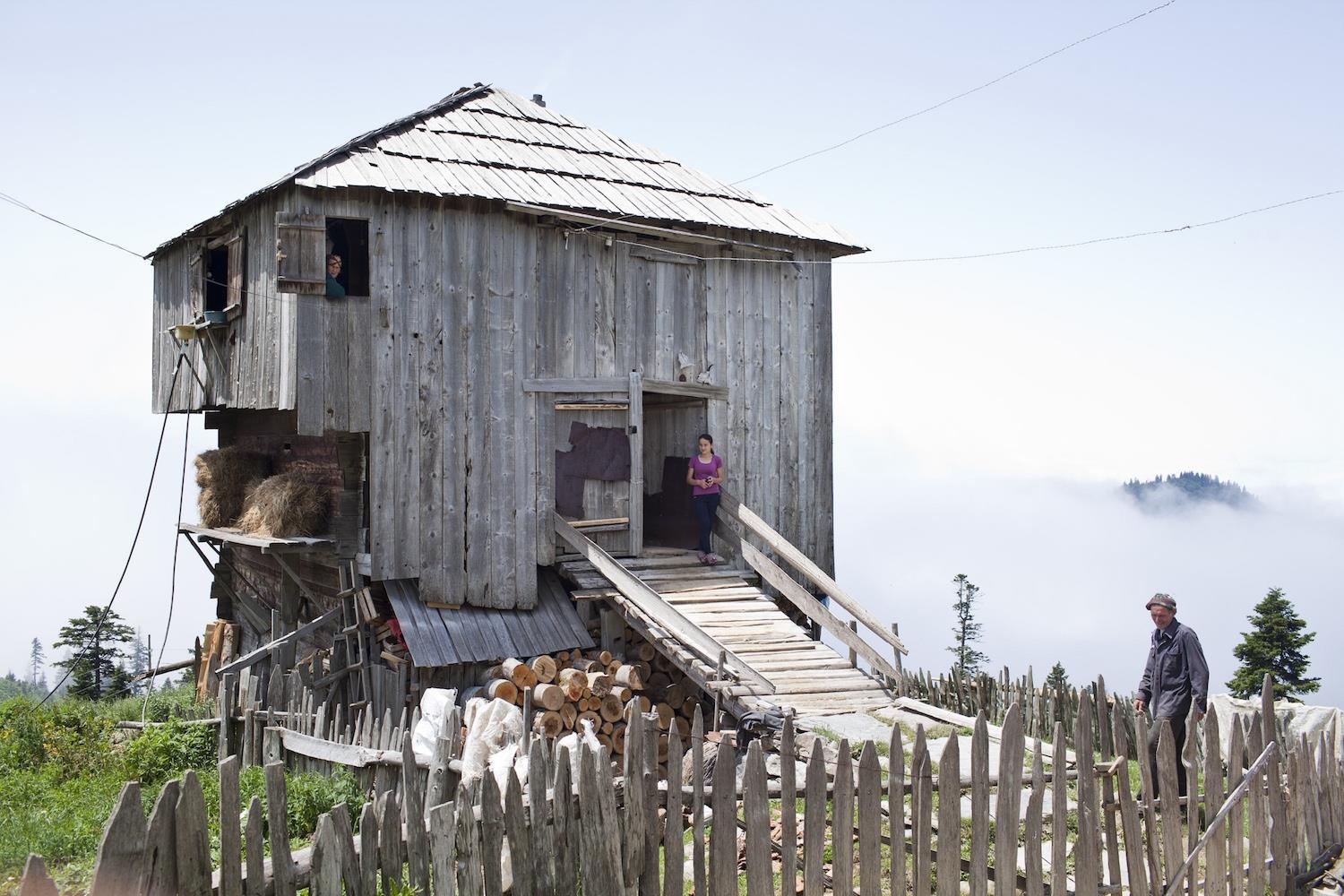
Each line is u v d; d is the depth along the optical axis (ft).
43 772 36.37
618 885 18.53
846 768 19.29
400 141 50.29
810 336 57.88
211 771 36.70
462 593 46.85
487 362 47.83
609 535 51.03
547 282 49.42
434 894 17.12
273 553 51.67
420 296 46.52
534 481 48.67
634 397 51.16
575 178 52.70
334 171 45.29
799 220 58.34
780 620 46.47
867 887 19.34
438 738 25.39
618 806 19.45
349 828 16.63
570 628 48.24
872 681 41.93
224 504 57.88
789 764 19.10
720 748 18.86
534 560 48.47
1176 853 22.48
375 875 16.88
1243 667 108.37
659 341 52.70
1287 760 25.32
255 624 63.26
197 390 58.44
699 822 19.01
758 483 55.72
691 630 41.70
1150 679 30.50
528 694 29.09
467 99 58.18
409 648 44.04
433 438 46.60
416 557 46.01
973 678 42.65
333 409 44.86
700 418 54.90
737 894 19.27
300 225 44.14
